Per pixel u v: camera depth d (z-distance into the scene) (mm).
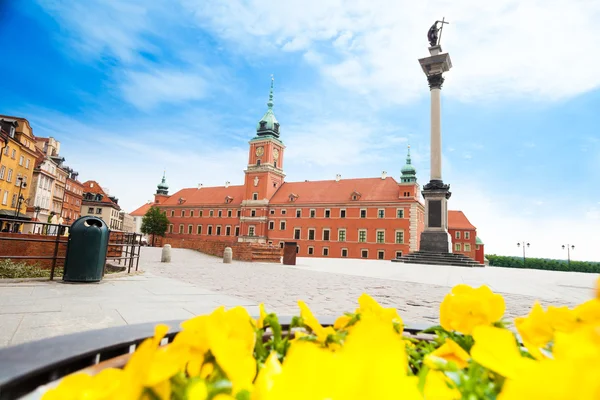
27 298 5355
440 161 24828
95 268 7379
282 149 66250
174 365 539
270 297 7035
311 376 365
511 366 436
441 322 949
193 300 5980
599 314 703
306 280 11094
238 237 61594
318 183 61031
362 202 52812
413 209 49594
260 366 745
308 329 991
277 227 58656
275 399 373
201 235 67938
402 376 352
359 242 51938
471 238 64562
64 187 63938
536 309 791
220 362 571
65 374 913
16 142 43156
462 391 607
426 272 16312
